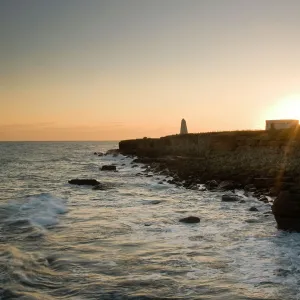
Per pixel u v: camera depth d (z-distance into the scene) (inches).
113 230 504.1
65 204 736.3
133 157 2728.8
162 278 321.7
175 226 531.2
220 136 1567.4
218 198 813.2
